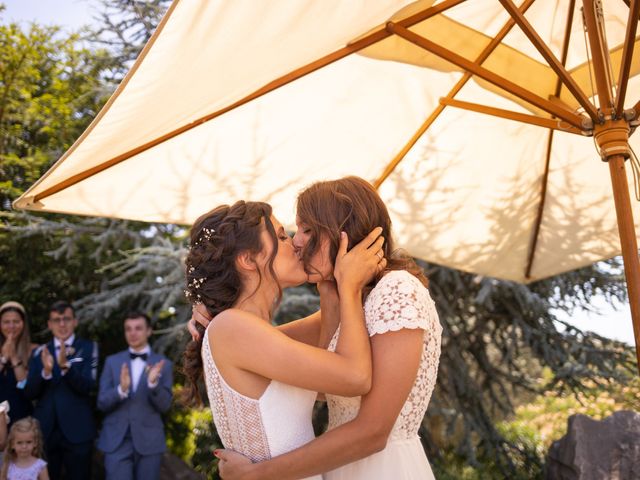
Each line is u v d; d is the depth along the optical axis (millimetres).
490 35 2508
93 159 2143
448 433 6297
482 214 3213
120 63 7207
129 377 4699
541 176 3074
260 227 1729
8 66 7504
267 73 1998
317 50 2010
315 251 1740
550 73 2625
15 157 7316
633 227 1978
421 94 2650
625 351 6363
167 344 6328
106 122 1861
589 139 2896
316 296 5980
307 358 1525
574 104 2633
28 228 6461
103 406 4660
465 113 2801
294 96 2473
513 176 3072
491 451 6438
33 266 7164
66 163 2055
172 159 2438
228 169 2623
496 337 6957
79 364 4812
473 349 6820
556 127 2307
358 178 1824
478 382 6883
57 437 4762
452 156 2980
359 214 1741
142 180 2447
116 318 6992
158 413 4832
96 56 7344
